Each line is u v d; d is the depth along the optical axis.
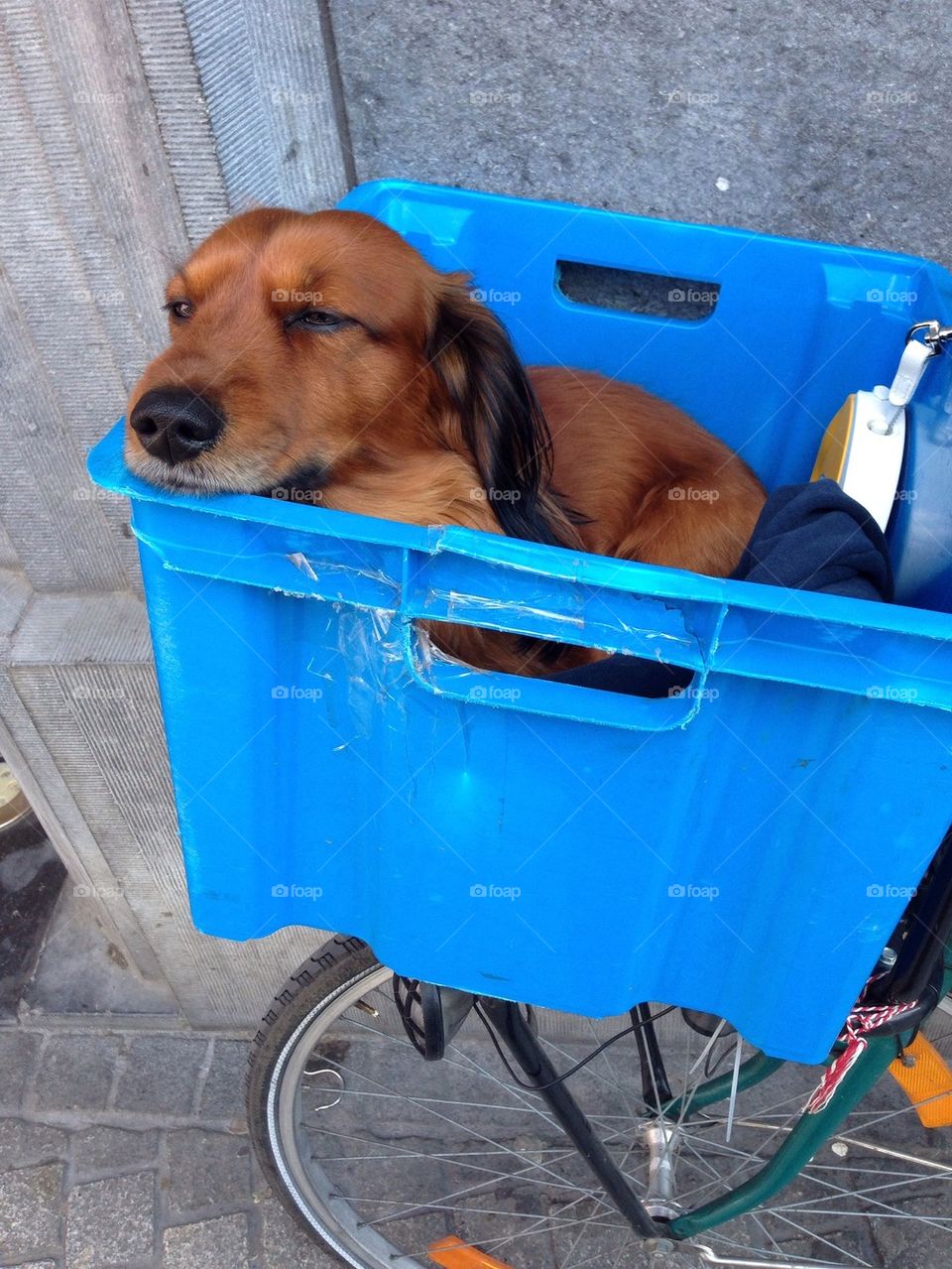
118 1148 2.53
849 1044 1.47
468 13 1.94
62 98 1.65
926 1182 2.43
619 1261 2.32
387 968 1.74
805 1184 2.43
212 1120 2.58
